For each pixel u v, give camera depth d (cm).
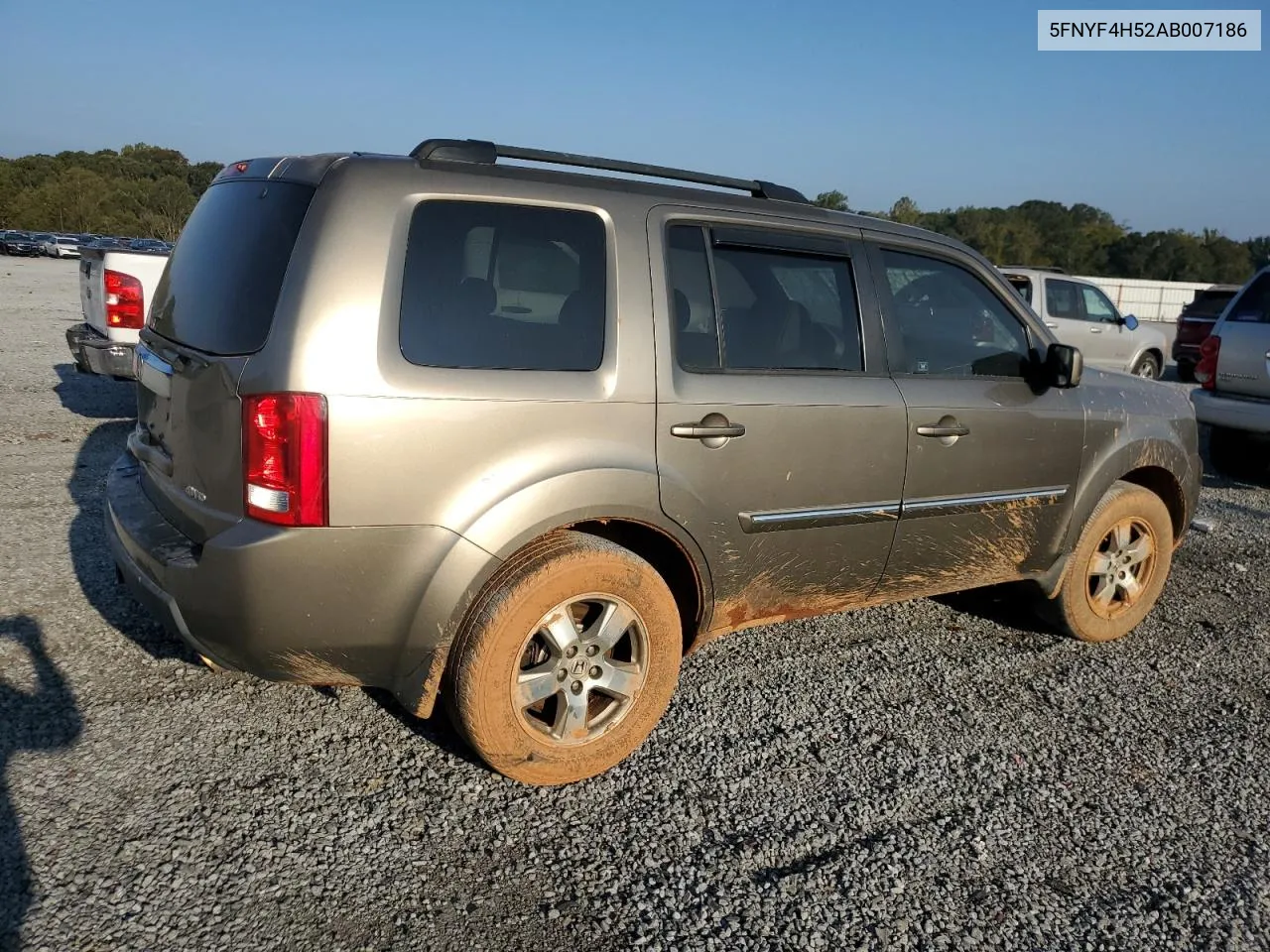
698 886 267
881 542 373
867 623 471
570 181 310
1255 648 469
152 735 325
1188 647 466
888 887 271
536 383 287
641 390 305
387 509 267
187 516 286
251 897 250
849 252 371
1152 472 482
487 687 288
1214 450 893
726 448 322
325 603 267
